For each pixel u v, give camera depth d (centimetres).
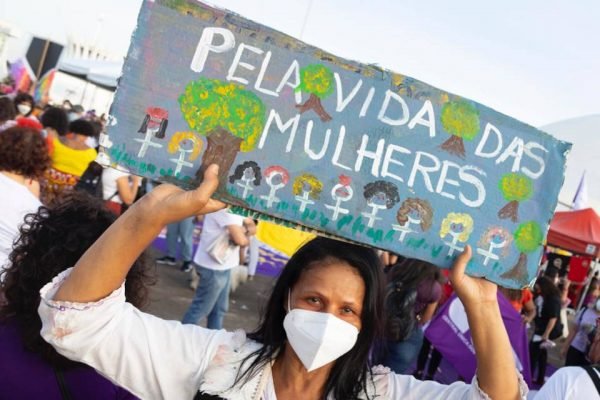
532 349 721
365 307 156
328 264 155
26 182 291
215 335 163
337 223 157
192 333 161
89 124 538
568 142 173
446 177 164
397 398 163
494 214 166
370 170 159
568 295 1351
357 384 159
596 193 1097
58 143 520
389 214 159
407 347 401
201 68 150
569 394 211
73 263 169
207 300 485
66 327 137
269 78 154
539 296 725
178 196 136
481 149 167
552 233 1086
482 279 163
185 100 149
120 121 145
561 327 733
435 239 162
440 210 163
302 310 153
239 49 152
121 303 146
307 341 148
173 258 823
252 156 153
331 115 158
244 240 480
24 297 165
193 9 150
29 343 161
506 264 166
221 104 151
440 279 412
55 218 174
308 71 157
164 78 148
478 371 154
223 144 151
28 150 285
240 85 152
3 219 265
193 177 149
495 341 152
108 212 183
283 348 162
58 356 162
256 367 154
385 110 161
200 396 146
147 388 151
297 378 158
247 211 154
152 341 152
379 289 157
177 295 680
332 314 152
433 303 417
